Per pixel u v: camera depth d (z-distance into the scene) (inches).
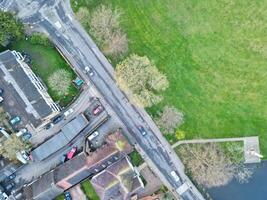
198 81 5831.7
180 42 5836.6
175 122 5802.2
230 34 5762.8
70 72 5954.7
